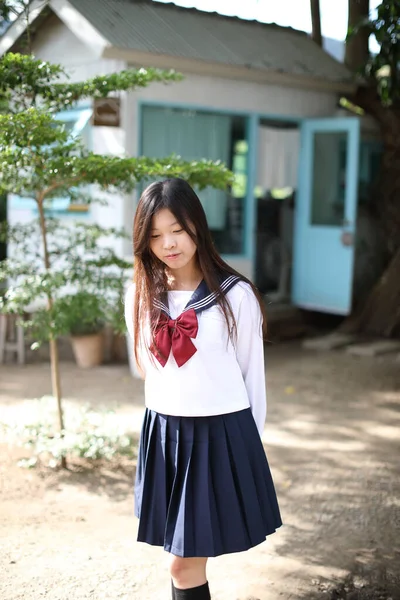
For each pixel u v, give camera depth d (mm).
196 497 2154
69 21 6039
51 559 3016
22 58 3496
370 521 3439
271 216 9203
